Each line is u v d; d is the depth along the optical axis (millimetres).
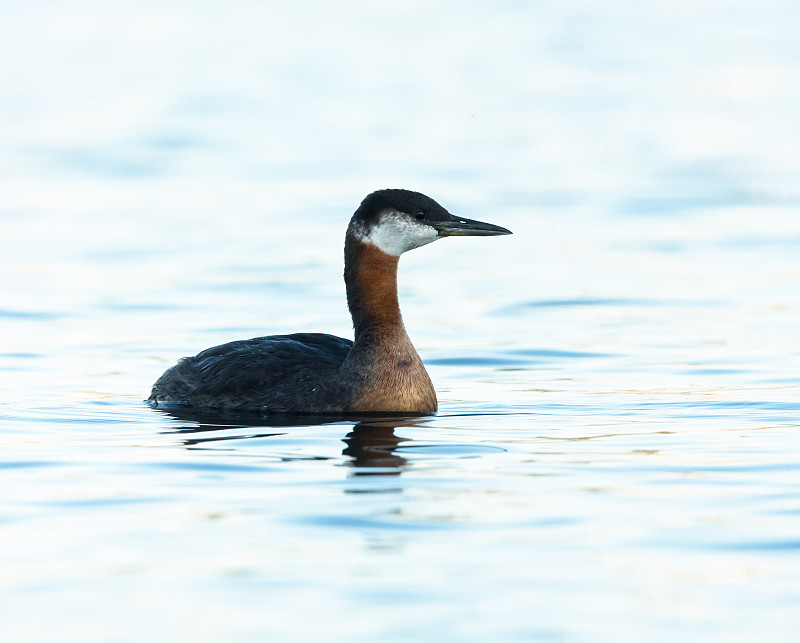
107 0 69188
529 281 20469
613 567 8055
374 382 12625
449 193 28359
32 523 8930
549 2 69625
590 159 32906
